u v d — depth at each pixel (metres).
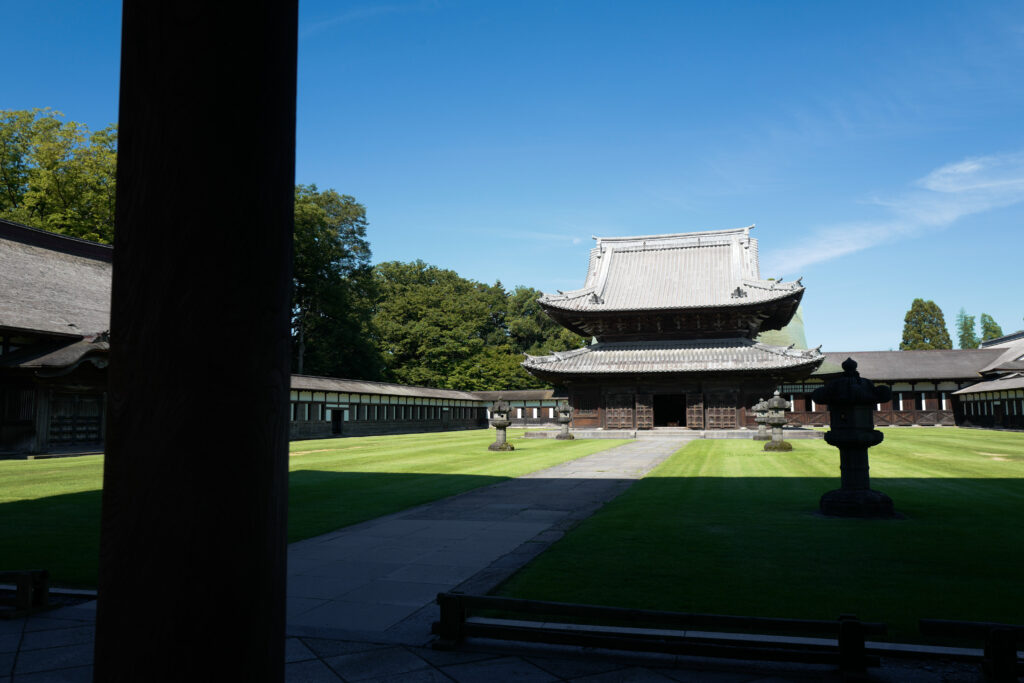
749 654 4.82
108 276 39.34
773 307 45.69
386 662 5.03
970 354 67.00
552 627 5.36
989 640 4.51
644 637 5.09
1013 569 7.50
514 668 4.91
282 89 1.66
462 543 9.46
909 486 14.93
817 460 22.39
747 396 44.84
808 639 4.91
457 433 56.16
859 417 11.20
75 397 29.66
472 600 5.34
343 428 49.75
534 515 11.84
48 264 35.50
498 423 29.02
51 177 45.50
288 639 5.55
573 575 7.41
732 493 14.12
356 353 68.06
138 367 1.49
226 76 1.52
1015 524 10.28
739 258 50.56
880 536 9.38
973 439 35.50
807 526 10.20
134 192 1.52
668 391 45.72
